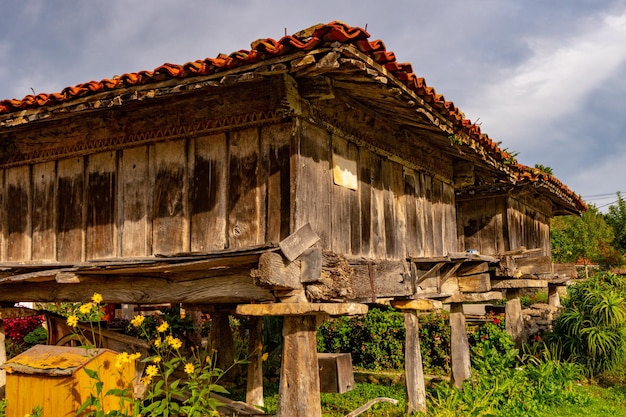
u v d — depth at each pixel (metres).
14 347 9.36
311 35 3.65
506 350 8.84
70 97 4.54
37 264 5.29
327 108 4.68
